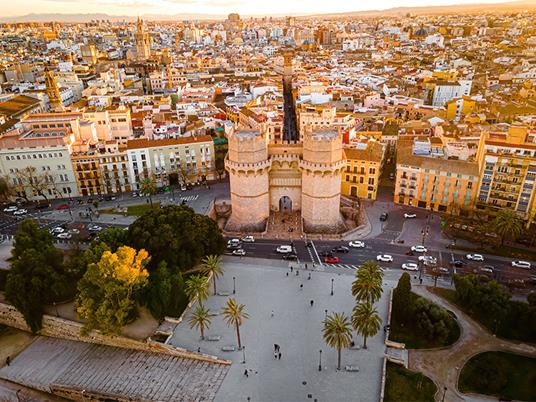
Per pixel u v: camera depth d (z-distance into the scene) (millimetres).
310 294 116812
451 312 110625
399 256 136750
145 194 190125
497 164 151000
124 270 102312
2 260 137375
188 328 106250
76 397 96812
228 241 143625
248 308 111375
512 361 96562
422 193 170000
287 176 157750
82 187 190875
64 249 145000
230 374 92500
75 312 115375
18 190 184500
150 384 93812
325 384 89125
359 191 181875
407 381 90125
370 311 91875
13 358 109875
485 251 139375
